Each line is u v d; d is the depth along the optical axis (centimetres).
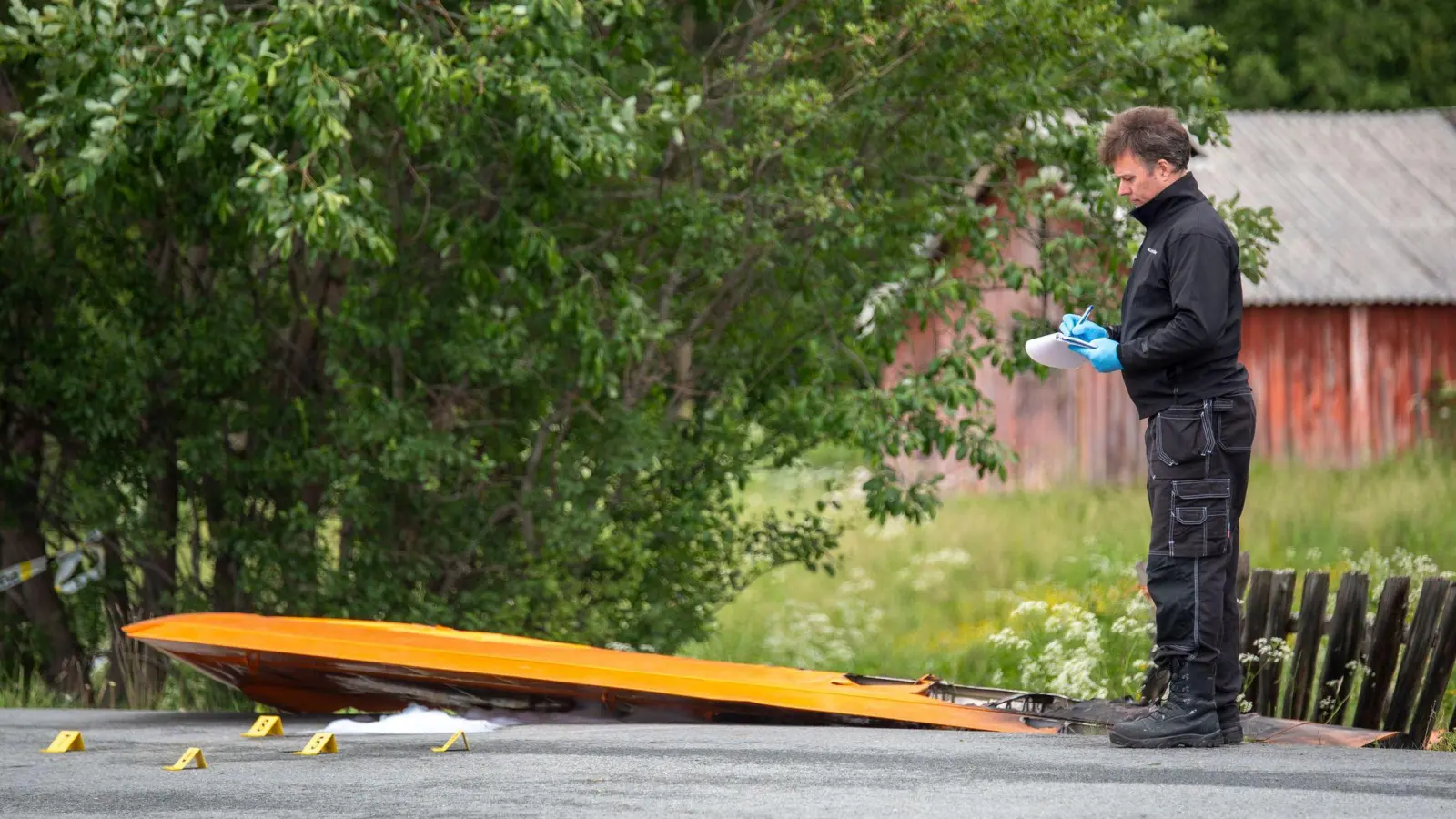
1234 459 1798
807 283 3588
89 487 3656
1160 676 2470
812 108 3347
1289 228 8581
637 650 3534
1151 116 1827
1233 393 1797
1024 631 4103
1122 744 1802
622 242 3547
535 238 3173
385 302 3438
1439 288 8275
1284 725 1998
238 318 3488
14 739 2225
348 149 3080
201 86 2872
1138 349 1795
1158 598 1816
